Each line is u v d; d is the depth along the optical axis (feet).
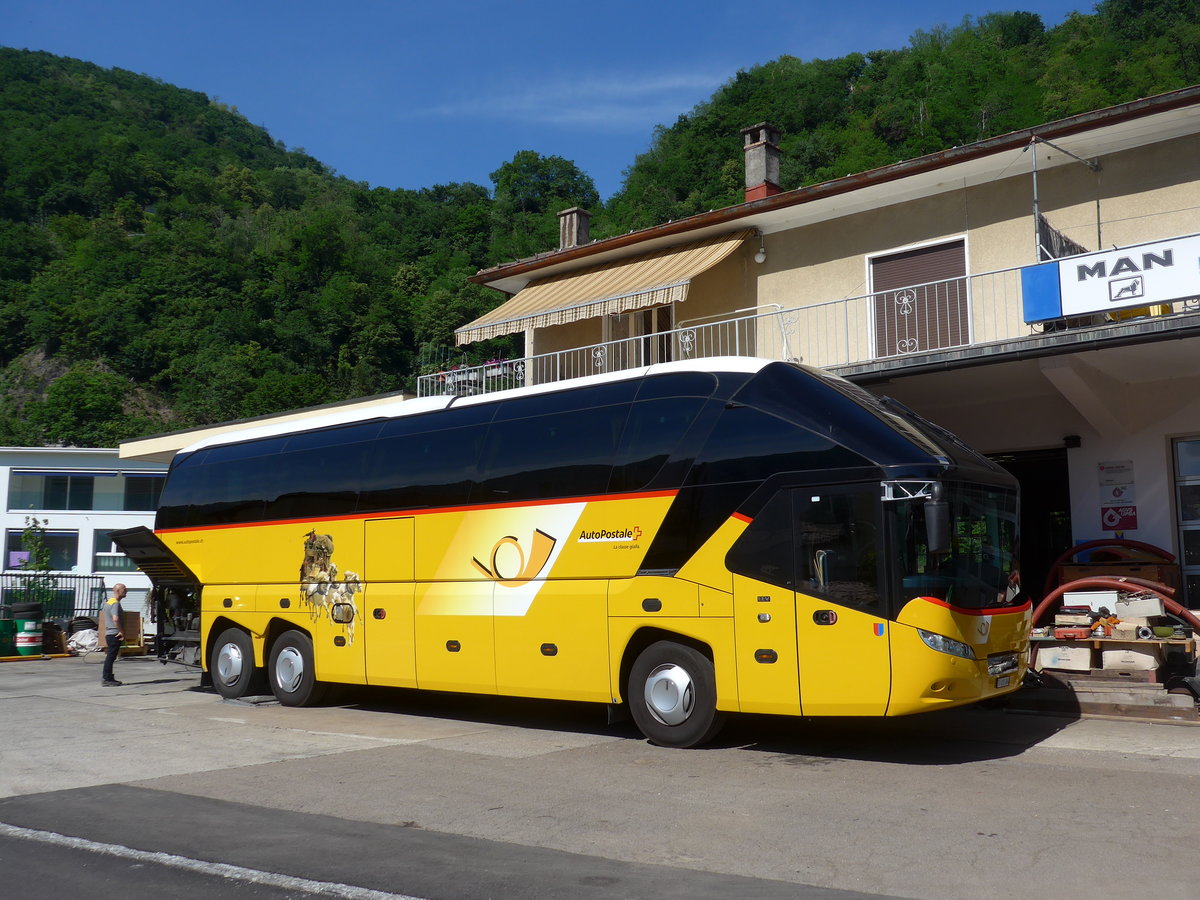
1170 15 268.41
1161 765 27.76
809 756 30.66
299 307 369.30
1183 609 37.99
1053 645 39.01
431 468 40.04
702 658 31.71
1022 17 316.19
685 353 62.23
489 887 17.80
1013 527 32.91
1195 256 38.29
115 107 616.39
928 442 30.50
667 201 286.87
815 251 58.18
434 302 328.49
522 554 36.27
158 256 395.55
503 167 422.82
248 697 46.34
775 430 31.30
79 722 40.04
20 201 466.70
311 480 44.68
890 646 28.30
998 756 29.84
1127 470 48.67
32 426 297.74
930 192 54.08
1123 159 48.47
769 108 306.35
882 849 19.99
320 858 19.92
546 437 36.65
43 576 93.61
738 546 31.07
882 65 325.21
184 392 332.60
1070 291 41.14
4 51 639.35
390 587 40.60
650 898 17.08
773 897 17.01
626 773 28.32
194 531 49.47
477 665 37.09
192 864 19.66
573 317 58.34
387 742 34.40
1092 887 17.34
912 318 54.08
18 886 18.60
